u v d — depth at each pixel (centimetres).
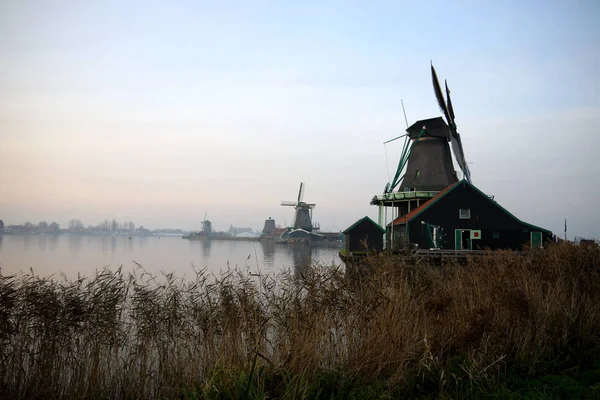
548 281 884
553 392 544
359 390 553
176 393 559
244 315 638
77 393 548
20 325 556
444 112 4269
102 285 626
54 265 3198
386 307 671
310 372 579
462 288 813
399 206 4731
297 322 627
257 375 539
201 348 625
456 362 614
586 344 697
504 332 656
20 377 541
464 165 4344
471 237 3509
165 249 7488
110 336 591
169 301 658
